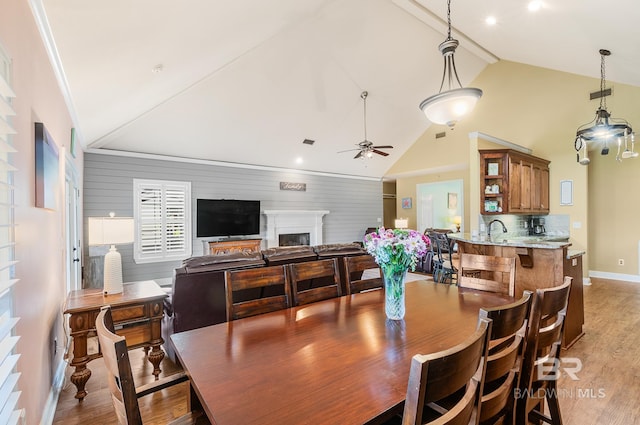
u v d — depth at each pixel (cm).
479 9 360
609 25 300
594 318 382
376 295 219
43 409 190
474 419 91
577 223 586
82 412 209
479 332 91
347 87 582
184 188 626
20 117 154
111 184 550
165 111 503
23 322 153
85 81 282
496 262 228
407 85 621
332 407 92
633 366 263
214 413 90
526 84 631
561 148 599
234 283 181
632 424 192
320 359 124
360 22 457
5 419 106
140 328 246
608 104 538
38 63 188
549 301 145
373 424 88
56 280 239
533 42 416
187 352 131
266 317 175
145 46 264
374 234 178
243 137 623
